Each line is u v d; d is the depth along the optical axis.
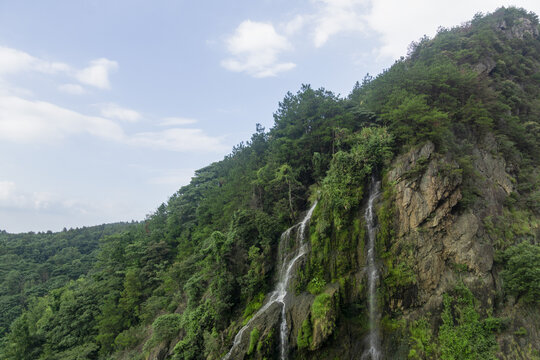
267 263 36.25
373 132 36.16
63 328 48.59
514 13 69.06
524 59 55.25
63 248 140.12
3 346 59.34
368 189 33.41
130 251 61.72
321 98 46.22
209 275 39.44
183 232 66.00
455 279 27.16
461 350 24.19
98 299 53.25
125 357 40.69
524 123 42.31
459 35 59.66
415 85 38.72
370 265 29.62
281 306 30.94
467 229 28.42
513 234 30.50
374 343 26.92
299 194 43.88
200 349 33.16
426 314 26.34
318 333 26.38
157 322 38.38
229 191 55.03
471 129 36.03
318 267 31.66
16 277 101.81
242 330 30.80
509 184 34.19
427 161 30.50
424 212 28.88
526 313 25.92
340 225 31.47
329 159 42.84
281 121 49.88
